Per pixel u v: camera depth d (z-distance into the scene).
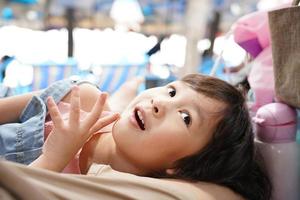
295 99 0.76
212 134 0.77
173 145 0.74
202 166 0.75
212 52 1.94
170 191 0.62
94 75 1.53
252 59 1.04
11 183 0.43
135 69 1.59
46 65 1.41
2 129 0.82
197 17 1.81
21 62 1.47
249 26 0.97
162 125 0.74
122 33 1.97
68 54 1.77
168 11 2.12
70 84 0.90
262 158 0.80
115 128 0.77
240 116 0.79
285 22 0.76
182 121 0.74
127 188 0.60
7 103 0.91
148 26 2.12
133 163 0.77
